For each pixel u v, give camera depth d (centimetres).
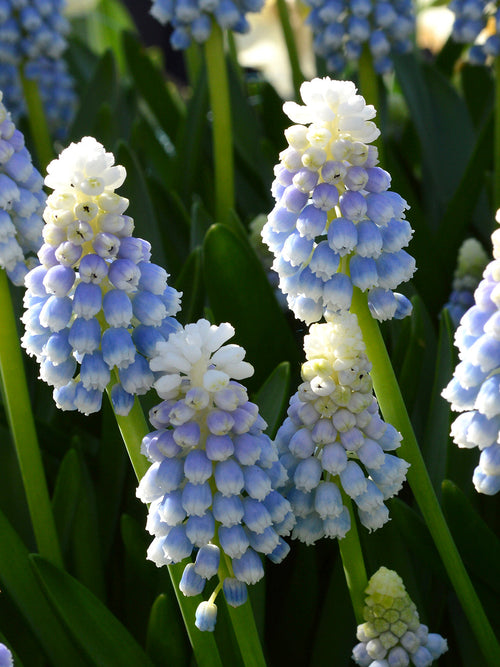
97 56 89
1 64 72
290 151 36
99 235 35
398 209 37
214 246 49
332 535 37
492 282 35
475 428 36
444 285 58
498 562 43
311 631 46
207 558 36
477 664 44
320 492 37
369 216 37
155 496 36
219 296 50
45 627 43
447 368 46
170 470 35
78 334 36
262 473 35
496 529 47
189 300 51
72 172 35
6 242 42
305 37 107
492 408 35
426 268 57
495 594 44
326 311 38
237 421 35
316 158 36
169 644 42
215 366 35
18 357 43
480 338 35
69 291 36
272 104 75
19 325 53
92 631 41
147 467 37
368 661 38
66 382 36
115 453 49
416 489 39
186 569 36
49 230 35
